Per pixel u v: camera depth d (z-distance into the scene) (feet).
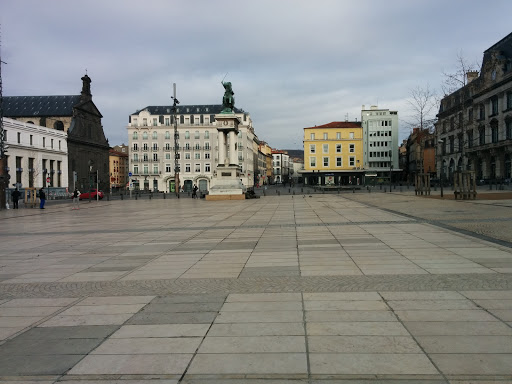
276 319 15.05
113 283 21.62
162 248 33.06
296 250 29.91
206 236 39.63
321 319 14.92
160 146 318.45
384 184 304.30
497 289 18.03
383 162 318.04
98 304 17.78
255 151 408.87
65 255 31.40
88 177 277.23
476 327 13.67
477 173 221.66
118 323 15.16
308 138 321.11
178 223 54.08
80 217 73.72
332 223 47.50
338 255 27.32
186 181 318.04
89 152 278.67
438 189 160.97
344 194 143.43
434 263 23.82
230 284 20.53
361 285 19.49
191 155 317.01
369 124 317.22
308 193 162.81
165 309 16.69
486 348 12.05
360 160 318.65
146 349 12.73
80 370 11.45
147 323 15.06
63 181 243.40
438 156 274.57
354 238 34.86
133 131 319.27
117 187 398.83
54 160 236.02
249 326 14.42
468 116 226.99
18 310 17.26
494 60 194.49
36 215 82.89
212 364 11.56
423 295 17.49
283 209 74.90
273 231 41.88
